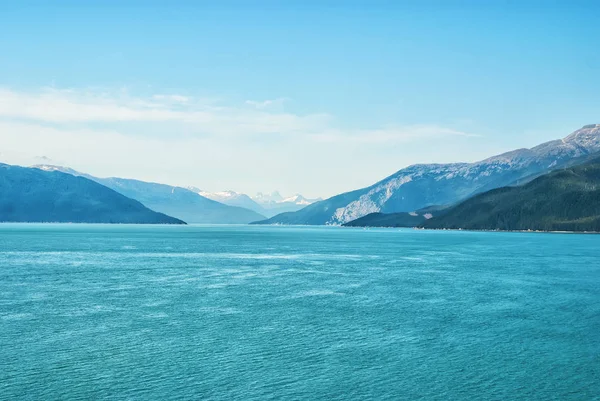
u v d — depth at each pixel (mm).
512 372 39000
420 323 53906
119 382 35875
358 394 34562
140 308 60375
